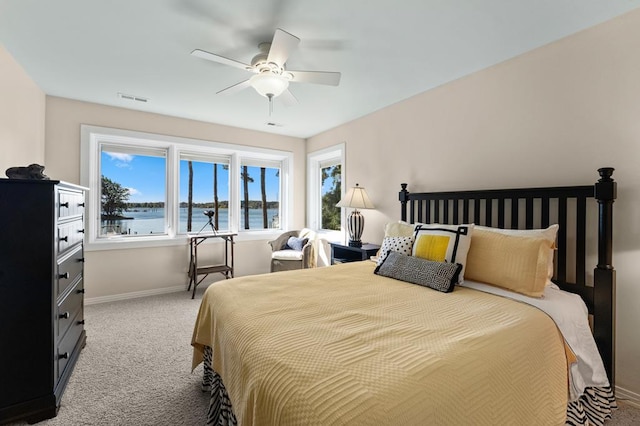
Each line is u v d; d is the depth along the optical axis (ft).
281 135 16.12
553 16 6.08
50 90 10.16
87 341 8.43
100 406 5.73
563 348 4.89
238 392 3.63
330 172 16.06
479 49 7.38
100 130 11.54
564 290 6.52
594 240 6.39
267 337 3.91
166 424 5.28
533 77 7.38
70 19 6.28
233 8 5.91
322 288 6.33
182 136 13.28
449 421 2.90
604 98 6.26
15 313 5.26
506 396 3.53
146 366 7.18
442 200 9.45
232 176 15.25
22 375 5.27
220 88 9.92
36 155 9.77
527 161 7.48
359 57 7.79
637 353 5.89
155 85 9.71
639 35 5.82
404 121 10.84
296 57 7.80
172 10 5.98
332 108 11.78
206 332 5.99
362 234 12.75
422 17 6.16
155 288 12.97
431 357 3.36
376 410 2.61
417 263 6.93
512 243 6.23
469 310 5.03
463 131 8.93
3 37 6.96
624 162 6.02
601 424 5.18
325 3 5.75
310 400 2.73
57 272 5.78
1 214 5.19
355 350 3.52
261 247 15.71
